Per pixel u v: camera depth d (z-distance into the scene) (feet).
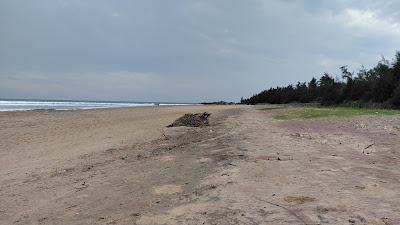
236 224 19.75
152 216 22.12
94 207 25.03
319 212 20.84
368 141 48.96
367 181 27.32
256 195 24.44
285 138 52.95
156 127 82.79
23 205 26.53
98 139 62.80
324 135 56.18
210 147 47.03
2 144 57.06
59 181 32.86
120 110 178.09
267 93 371.15
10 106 243.81
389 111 119.96
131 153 46.21
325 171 30.71
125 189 28.84
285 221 19.77
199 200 24.31
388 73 169.68
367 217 19.81
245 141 50.34
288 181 27.66
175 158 40.42
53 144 57.26
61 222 22.63
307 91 295.89
